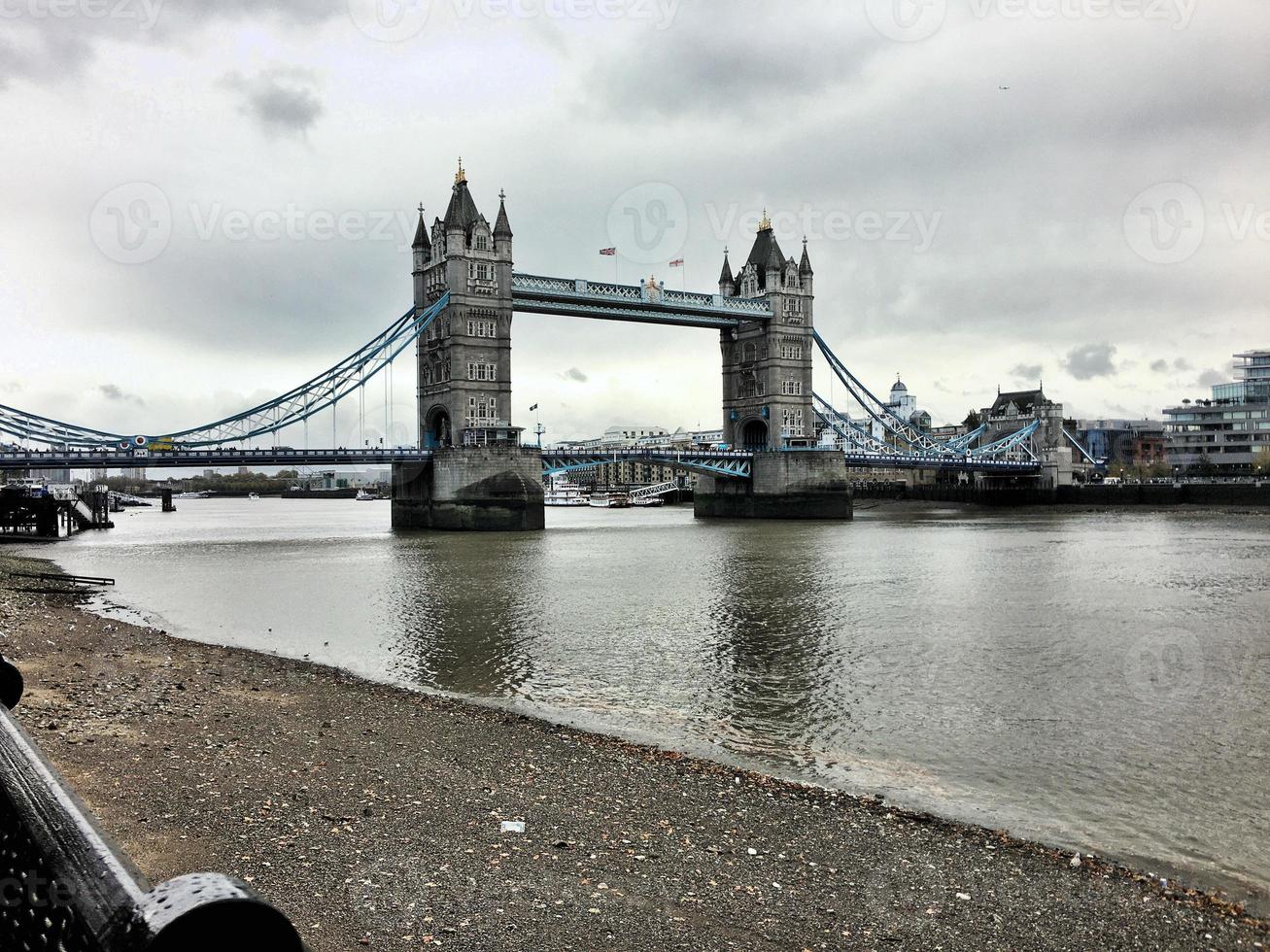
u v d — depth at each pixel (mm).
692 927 11445
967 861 14422
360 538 99000
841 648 34875
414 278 123438
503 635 37719
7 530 111250
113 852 3766
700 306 135500
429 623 41031
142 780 16047
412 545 87938
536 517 114312
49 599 45406
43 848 3834
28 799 4277
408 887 12016
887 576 58438
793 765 20641
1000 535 95000
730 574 59969
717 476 151125
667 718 24938
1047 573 59625
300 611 44875
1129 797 18734
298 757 18328
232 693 24750
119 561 72812
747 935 11320
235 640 36844
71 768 16484
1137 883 13961
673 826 15312
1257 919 12891
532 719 23469
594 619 41875
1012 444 187875
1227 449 183875
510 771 18109
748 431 150500
